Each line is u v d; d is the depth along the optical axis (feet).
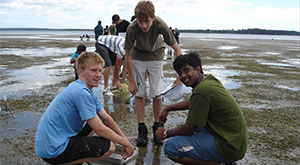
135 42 10.89
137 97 11.23
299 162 9.80
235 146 7.63
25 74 26.89
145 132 11.12
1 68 30.66
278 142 11.51
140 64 11.00
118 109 15.80
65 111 7.36
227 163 8.27
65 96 7.42
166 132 8.71
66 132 7.49
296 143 11.45
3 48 62.18
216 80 8.09
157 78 11.16
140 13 9.61
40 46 71.51
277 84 24.12
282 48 85.51
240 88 21.98
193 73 8.05
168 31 10.53
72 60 19.90
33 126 12.78
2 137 11.44
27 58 41.39
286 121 14.20
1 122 13.25
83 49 20.33
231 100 7.75
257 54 57.72
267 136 12.14
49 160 7.41
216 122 7.88
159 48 11.05
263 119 14.43
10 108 15.51
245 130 7.94
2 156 9.78
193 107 7.79
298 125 13.64
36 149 7.39
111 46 18.78
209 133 8.18
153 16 9.88
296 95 20.13
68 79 24.36
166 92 10.55
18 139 11.28
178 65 8.06
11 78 24.66
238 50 69.67
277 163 9.68
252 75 28.66
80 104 7.36
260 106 16.92
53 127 7.28
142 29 10.13
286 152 10.59
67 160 7.45
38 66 32.78
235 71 31.27
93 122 7.53
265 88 22.25
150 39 10.60
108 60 19.04
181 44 94.94
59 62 37.06
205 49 69.56
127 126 13.04
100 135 7.73
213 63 38.78
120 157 9.26
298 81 25.89
